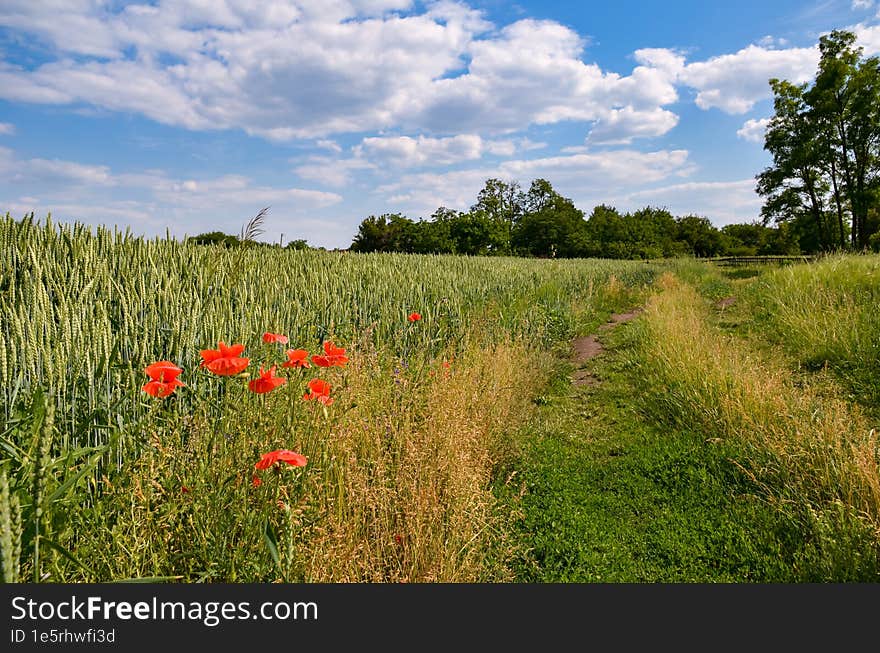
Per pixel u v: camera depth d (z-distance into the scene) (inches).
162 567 83.4
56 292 133.3
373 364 180.1
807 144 1418.6
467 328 323.0
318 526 97.5
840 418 180.4
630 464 196.2
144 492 85.0
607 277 908.6
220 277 191.6
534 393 282.5
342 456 117.6
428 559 111.7
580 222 2800.2
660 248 2561.5
